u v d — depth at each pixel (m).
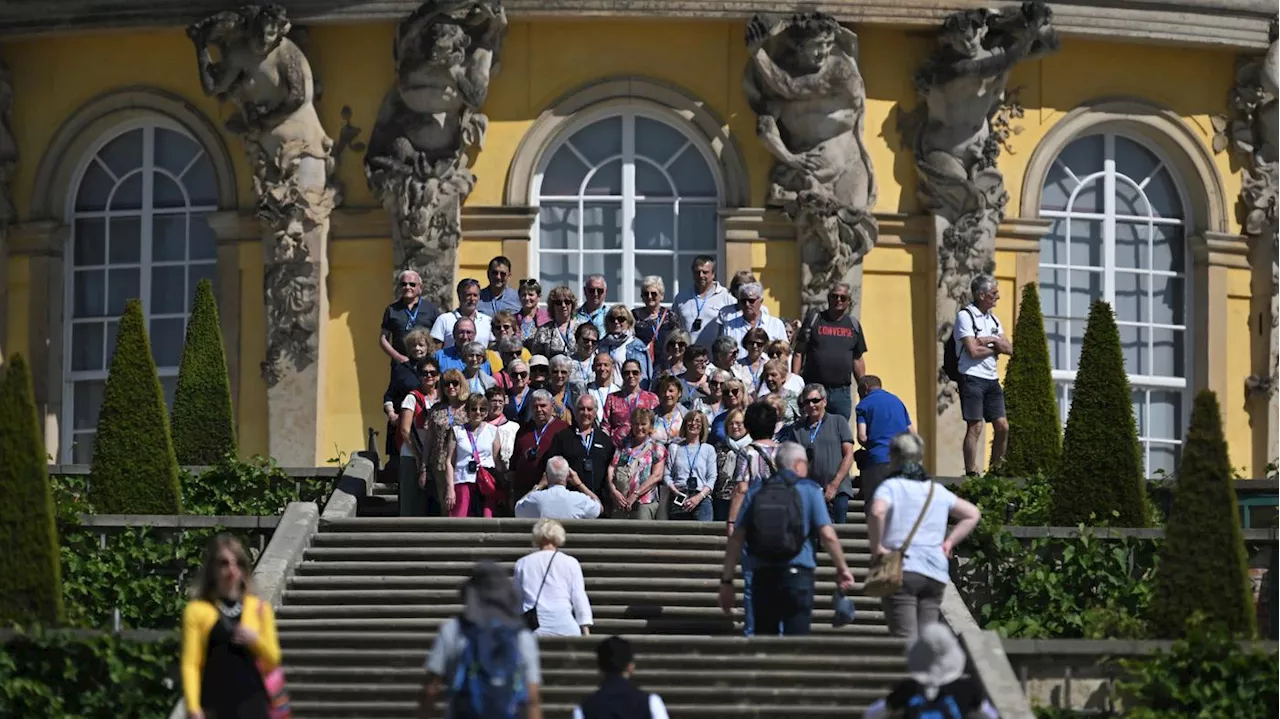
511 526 36.62
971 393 41.88
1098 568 37.59
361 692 31.66
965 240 47.38
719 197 47.47
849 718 31.02
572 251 47.69
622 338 40.00
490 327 41.09
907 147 47.66
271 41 46.41
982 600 37.78
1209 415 33.88
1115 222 49.59
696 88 47.44
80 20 48.25
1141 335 49.81
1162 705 31.78
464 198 46.97
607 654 26.56
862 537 36.69
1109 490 38.66
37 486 33.69
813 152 46.84
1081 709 31.95
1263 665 31.80
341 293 47.16
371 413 46.97
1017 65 48.44
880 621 34.59
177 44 48.50
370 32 47.12
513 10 46.78
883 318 47.53
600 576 35.53
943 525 31.19
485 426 37.75
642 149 47.78
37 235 49.25
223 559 26.22
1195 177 49.75
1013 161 48.41
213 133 48.12
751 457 34.44
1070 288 49.34
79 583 37.28
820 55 46.38
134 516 38.09
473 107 46.66
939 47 47.44
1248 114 49.81
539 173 47.59
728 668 31.88
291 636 33.09
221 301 47.81
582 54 47.38
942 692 25.97
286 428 46.88
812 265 46.97
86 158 49.44
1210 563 33.44
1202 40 48.81
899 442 31.41
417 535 36.53
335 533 36.91
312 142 46.97
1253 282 50.06
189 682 25.77
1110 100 49.09
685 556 36.00
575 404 37.81
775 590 31.70
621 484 37.00
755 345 39.84
